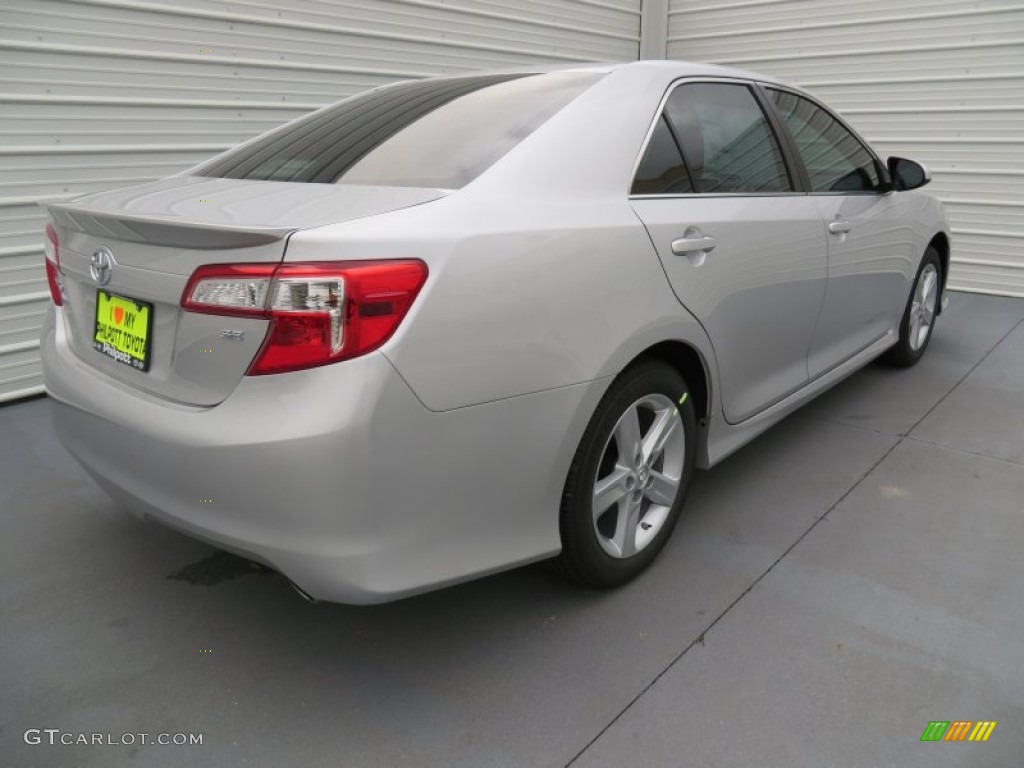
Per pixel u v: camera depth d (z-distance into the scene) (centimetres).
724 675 191
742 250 244
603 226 197
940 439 332
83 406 192
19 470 313
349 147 222
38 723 179
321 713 182
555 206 191
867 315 352
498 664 197
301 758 169
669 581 231
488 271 169
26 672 196
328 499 153
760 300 257
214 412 162
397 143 216
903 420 354
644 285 205
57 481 303
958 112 609
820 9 662
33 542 258
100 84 400
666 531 239
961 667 192
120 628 214
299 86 488
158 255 171
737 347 251
